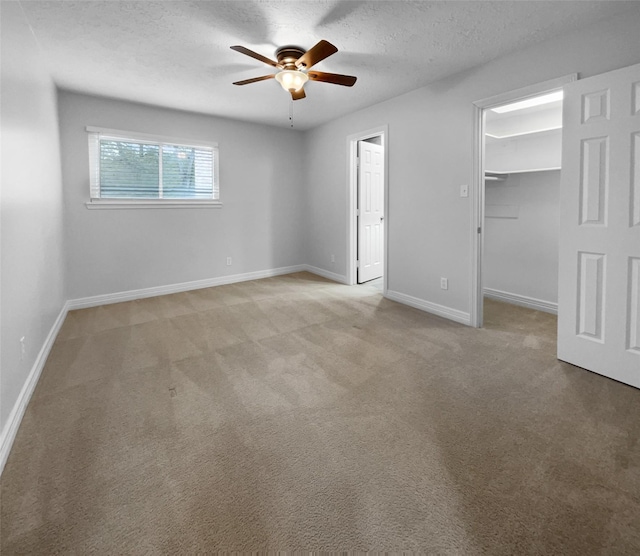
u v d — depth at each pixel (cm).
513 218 394
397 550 118
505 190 398
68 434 178
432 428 182
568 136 235
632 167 208
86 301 403
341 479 149
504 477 149
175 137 444
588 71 239
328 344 292
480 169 315
